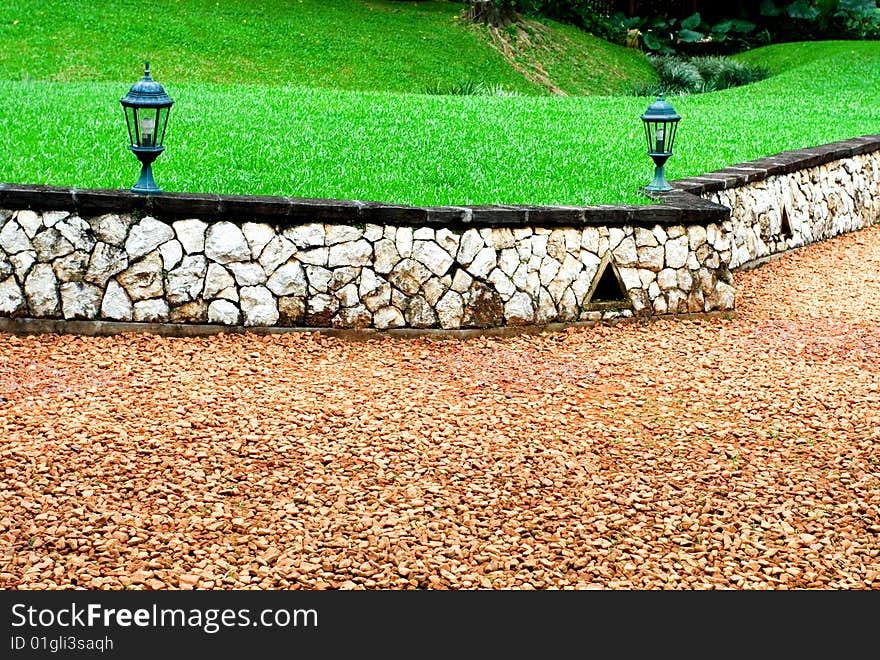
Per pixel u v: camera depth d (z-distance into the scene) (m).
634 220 7.65
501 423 5.79
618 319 7.64
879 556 4.57
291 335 6.93
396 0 24.95
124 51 18.06
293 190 8.52
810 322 8.06
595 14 27.22
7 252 6.64
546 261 7.40
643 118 8.81
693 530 4.72
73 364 6.23
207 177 8.66
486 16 23.56
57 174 8.34
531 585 4.26
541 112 13.88
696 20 27.34
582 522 4.75
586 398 6.25
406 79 20.00
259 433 5.43
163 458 5.06
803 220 10.94
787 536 4.70
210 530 4.49
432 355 6.86
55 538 4.34
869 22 28.09
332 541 4.47
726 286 8.03
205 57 18.70
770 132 13.16
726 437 5.75
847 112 15.45
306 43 20.50
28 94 12.12
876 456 5.54
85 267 6.70
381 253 7.02
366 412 5.80
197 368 6.30
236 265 6.84
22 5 18.84
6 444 5.10
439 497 4.89
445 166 9.88
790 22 28.19
